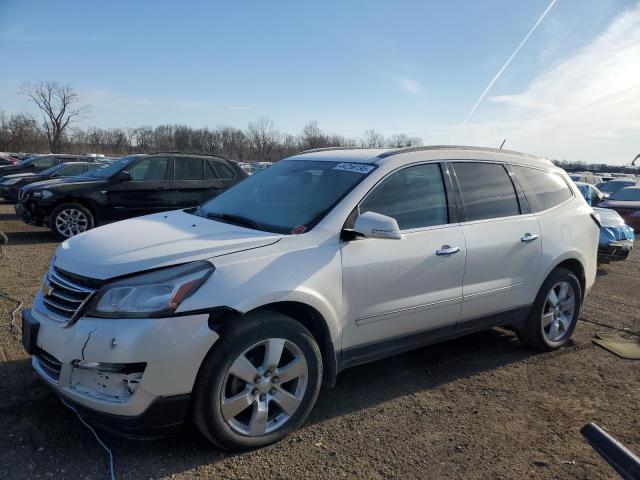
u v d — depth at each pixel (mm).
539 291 4723
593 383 4281
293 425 3242
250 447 3076
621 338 5395
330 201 3594
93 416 2826
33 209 9969
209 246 3084
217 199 4406
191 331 2785
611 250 8734
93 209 10164
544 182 4926
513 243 4375
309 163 4281
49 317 2998
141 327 2709
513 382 4250
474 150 4480
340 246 3398
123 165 10352
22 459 2873
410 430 3438
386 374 4316
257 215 3770
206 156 11000
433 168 4105
